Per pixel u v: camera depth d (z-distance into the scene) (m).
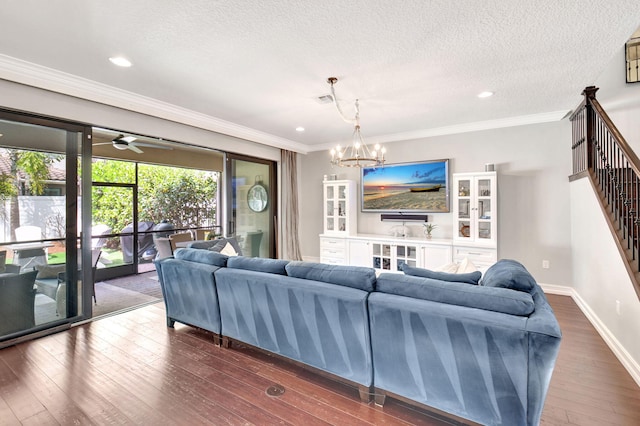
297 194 6.24
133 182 5.78
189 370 2.30
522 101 3.57
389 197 5.35
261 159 5.60
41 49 2.36
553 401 1.91
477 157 4.63
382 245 5.01
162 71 2.75
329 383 2.15
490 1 1.80
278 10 1.88
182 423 1.73
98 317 3.40
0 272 2.71
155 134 3.83
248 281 2.36
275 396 1.99
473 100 3.54
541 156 4.22
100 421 1.75
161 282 3.12
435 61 2.56
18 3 1.79
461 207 4.49
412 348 1.74
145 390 2.04
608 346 2.62
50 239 3.01
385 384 1.87
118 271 5.45
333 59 2.53
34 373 2.25
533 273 4.28
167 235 6.29
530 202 4.29
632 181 2.60
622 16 1.94
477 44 2.29
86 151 3.23
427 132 4.92
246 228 5.30
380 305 1.80
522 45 2.31
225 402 1.92
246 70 2.73
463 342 1.59
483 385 1.57
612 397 1.95
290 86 3.09
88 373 2.25
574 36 2.18
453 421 1.76
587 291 3.34
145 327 3.14
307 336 2.14
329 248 5.55
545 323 1.42
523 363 1.45
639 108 3.85
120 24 2.03
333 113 4.00
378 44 2.29
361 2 1.80
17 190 2.81
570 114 3.98
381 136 5.30
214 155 6.61
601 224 2.89
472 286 1.71
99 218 5.35
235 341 2.70
